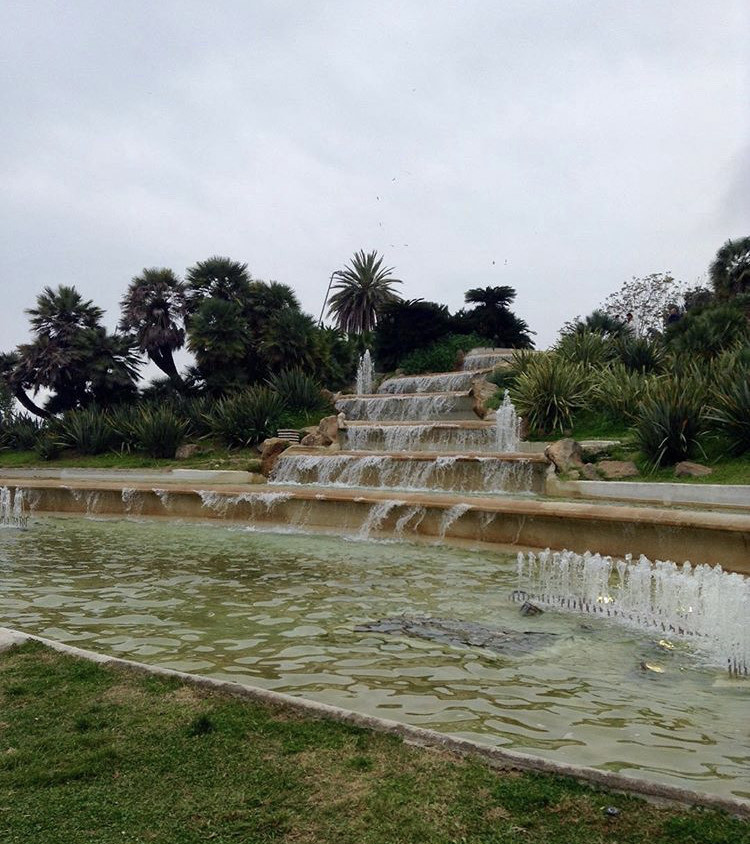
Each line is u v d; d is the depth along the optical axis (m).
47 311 28.33
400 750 3.06
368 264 50.88
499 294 37.12
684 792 2.69
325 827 2.45
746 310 26.92
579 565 8.18
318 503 11.77
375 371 35.84
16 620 5.96
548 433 16.20
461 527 10.06
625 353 19.70
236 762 2.92
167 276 29.84
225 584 7.43
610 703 4.09
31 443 26.02
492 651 5.08
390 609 6.30
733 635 5.51
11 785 2.72
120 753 2.98
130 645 5.18
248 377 26.33
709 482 11.42
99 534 11.78
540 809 2.59
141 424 21.28
